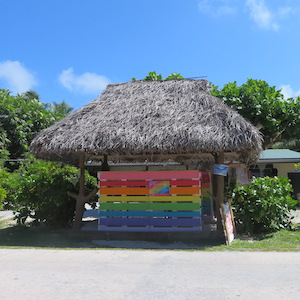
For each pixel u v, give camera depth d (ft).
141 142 25.41
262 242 25.73
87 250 21.86
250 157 31.91
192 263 18.07
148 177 28.07
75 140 26.55
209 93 32.01
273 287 13.94
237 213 29.73
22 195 32.68
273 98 40.45
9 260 19.08
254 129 25.18
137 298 12.98
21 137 66.18
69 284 14.70
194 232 26.78
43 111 73.61
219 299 12.73
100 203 28.71
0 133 62.80
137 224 27.86
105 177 28.86
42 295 13.39
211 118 26.58
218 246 24.09
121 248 24.41
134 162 46.73
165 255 20.06
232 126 25.45
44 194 31.19
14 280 15.33
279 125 41.39
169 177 27.71
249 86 41.68
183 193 27.37
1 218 43.04
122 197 28.37
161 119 27.55
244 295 13.08
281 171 66.03
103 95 33.35
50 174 32.94
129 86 34.09
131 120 28.02
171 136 25.35
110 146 25.71
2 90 74.79
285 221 31.24
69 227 32.76
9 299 13.00
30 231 31.83
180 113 27.99
